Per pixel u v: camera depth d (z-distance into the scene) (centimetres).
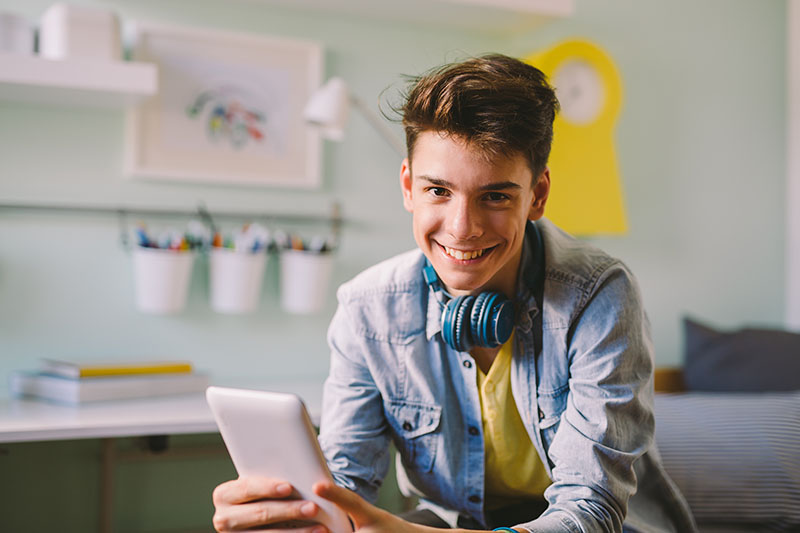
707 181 286
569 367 125
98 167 220
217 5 231
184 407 192
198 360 231
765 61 293
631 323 121
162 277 214
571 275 124
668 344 280
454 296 128
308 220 242
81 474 225
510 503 143
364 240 247
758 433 206
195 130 228
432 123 107
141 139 222
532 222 130
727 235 289
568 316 123
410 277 133
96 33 200
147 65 199
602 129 259
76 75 193
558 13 239
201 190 230
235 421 102
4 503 217
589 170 257
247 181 232
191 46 227
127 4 221
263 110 234
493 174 106
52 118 216
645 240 277
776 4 294
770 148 294
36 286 215
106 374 199
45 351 216
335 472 134
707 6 285
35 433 165
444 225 110
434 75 111
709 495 197
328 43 242
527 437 133
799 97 291
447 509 143
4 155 211
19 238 213
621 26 274
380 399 139
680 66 282
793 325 294
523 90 107
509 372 130
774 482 199
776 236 296
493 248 111
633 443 119
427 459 136
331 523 101
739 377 247
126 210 222
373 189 248
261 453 103
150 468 232
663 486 137
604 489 113
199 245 226
